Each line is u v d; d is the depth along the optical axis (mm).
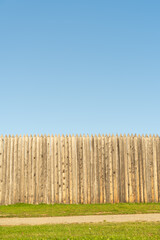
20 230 9289
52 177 17766
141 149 18812
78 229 9188
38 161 17812
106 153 18406
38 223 11172
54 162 17906
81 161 18125
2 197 17359
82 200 17766
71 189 17797
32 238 7844
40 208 15984
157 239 7578
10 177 17578
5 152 17750
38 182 17641
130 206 16391
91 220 11766
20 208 16078
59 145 18094
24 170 17703
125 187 18312
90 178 18062
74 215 13531
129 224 10258
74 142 18219
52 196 17594
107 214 13719
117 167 18375
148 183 18547
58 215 13516
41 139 18016
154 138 19062
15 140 17906
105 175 18203
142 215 13258
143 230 8898
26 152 17844
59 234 8289
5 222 11641
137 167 18594
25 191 17547
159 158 18906
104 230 8953
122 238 7594
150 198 18438
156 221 11188
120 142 18641
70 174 17906
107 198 18047
